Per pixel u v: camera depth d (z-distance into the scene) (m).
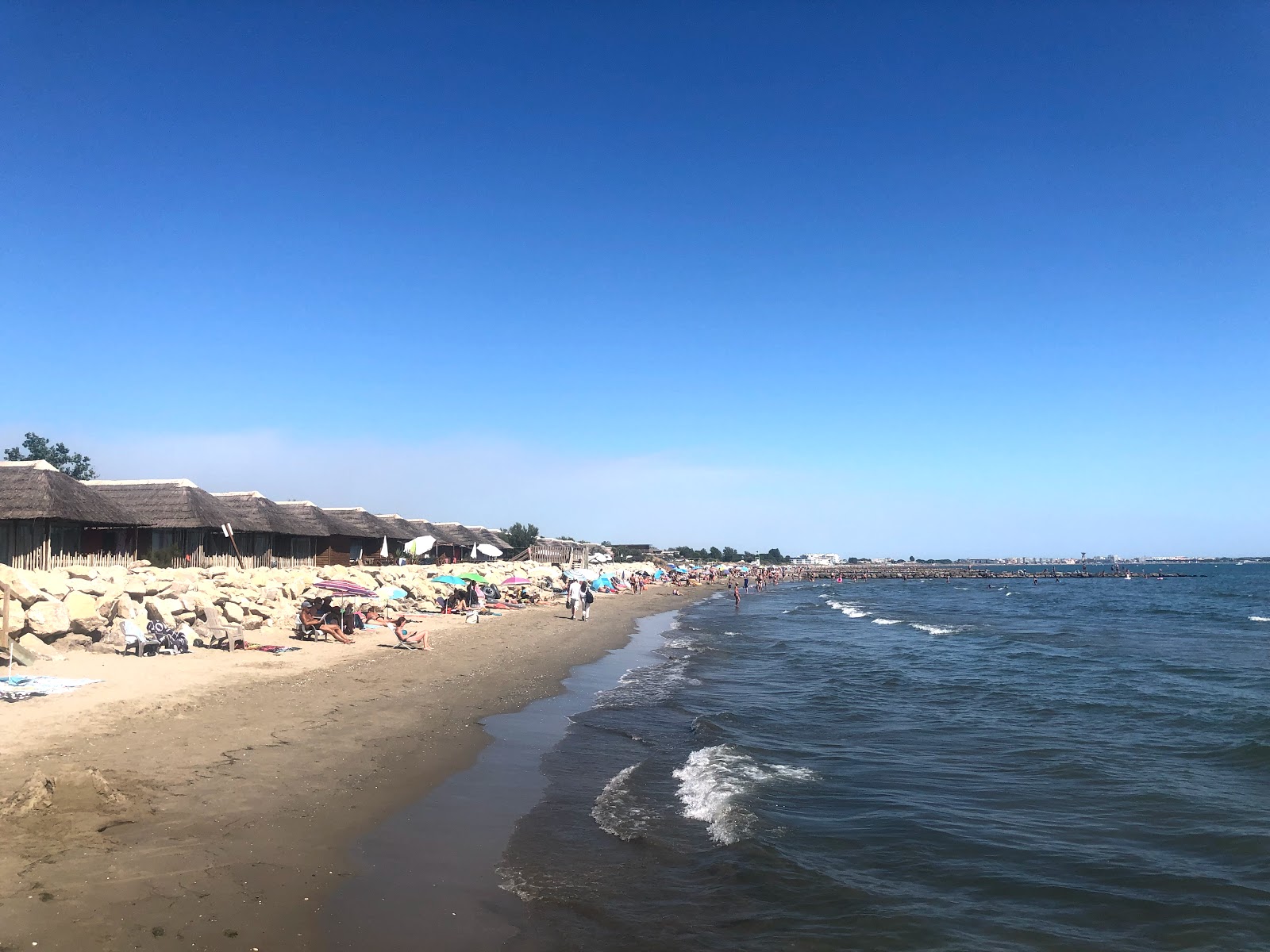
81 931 5.76
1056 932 7.17
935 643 33.28
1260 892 8.09
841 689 20.78
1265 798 11.35
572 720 15.60
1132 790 11.70
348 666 18.34
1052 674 23.95
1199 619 50.66
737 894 7.73
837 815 10.41
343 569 35.81
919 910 7.54
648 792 10.98
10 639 13.60
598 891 7.65
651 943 6.69
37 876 6.52
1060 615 54.19
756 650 29.92
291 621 24.61
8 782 8.53
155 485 34.16
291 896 6.82
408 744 12.23
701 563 146.25
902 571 170.00
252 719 12.47
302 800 9.18
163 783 9.09
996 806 10.90
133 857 7.09
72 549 28.12
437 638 26.02
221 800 8.79
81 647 16.66
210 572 27.25
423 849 8.28
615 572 81.38
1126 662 27.14
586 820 9.68
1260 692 20.86
